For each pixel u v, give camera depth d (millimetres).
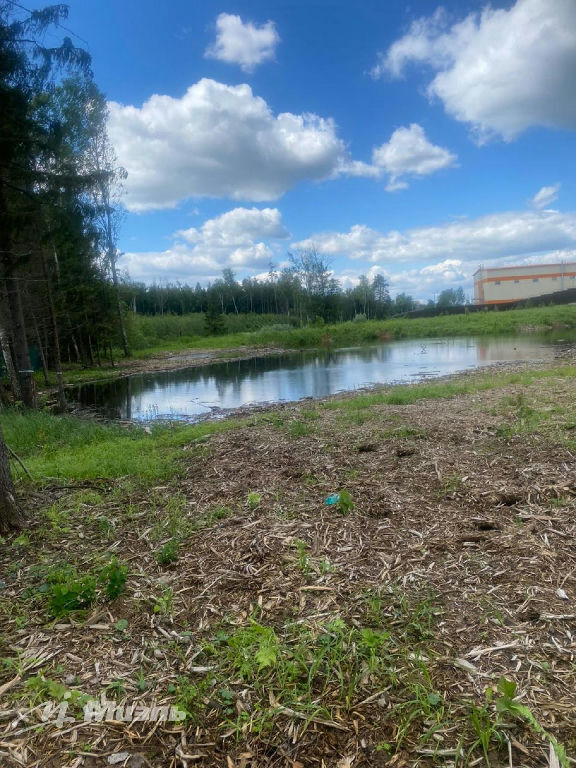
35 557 3355
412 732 1777
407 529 3449
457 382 12359
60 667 2188
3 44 8570
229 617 2523
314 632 2336
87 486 4969
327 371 19422
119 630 2457
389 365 20031
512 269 69500
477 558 2996
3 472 3822
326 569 2916
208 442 6598
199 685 2047
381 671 2059
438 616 2434
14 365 14562
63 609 2602
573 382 10008
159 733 1831
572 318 34344
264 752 1732
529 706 1849
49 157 10578
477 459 4930
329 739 1767
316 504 3990
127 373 22641
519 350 22094
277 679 2055
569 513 3553
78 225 10633
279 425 7516
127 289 32531
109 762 1716
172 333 46031
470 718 1809
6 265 10586
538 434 5648
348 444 5898
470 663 2092
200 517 3900
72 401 15062
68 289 20188
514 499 3877
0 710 1953
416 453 5270
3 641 2402
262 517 3779
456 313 50625
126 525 3850
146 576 3004
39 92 10000
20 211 9742
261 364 24531
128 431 8750
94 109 19719
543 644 2197
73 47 8969
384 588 2705
